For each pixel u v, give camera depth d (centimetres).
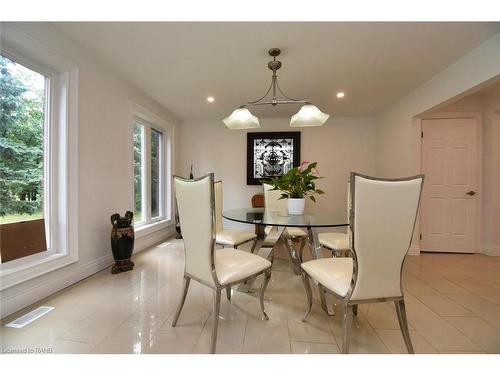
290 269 277
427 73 272
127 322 166
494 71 205
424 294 212
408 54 232
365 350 141
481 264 291
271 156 455
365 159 443
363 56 236
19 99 191
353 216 125
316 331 159
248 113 232
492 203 325
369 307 190
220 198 270
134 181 334
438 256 325
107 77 265
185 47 224
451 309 187
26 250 191
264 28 195
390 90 321
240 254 175
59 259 208
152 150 405
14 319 166
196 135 475
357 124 444
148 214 371
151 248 352
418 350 141
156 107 377
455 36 204
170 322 167
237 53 234
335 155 449
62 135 216
